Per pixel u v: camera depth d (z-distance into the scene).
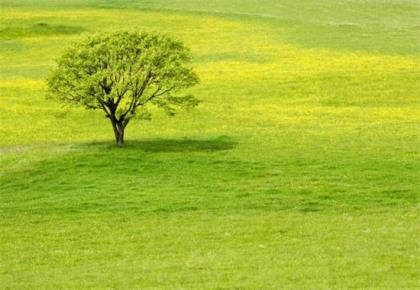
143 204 76.06
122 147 97.56
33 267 59.12
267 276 53.88
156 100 99.50
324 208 73.88
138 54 97.62
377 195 77.31
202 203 75.94
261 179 83.56
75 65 96.06
